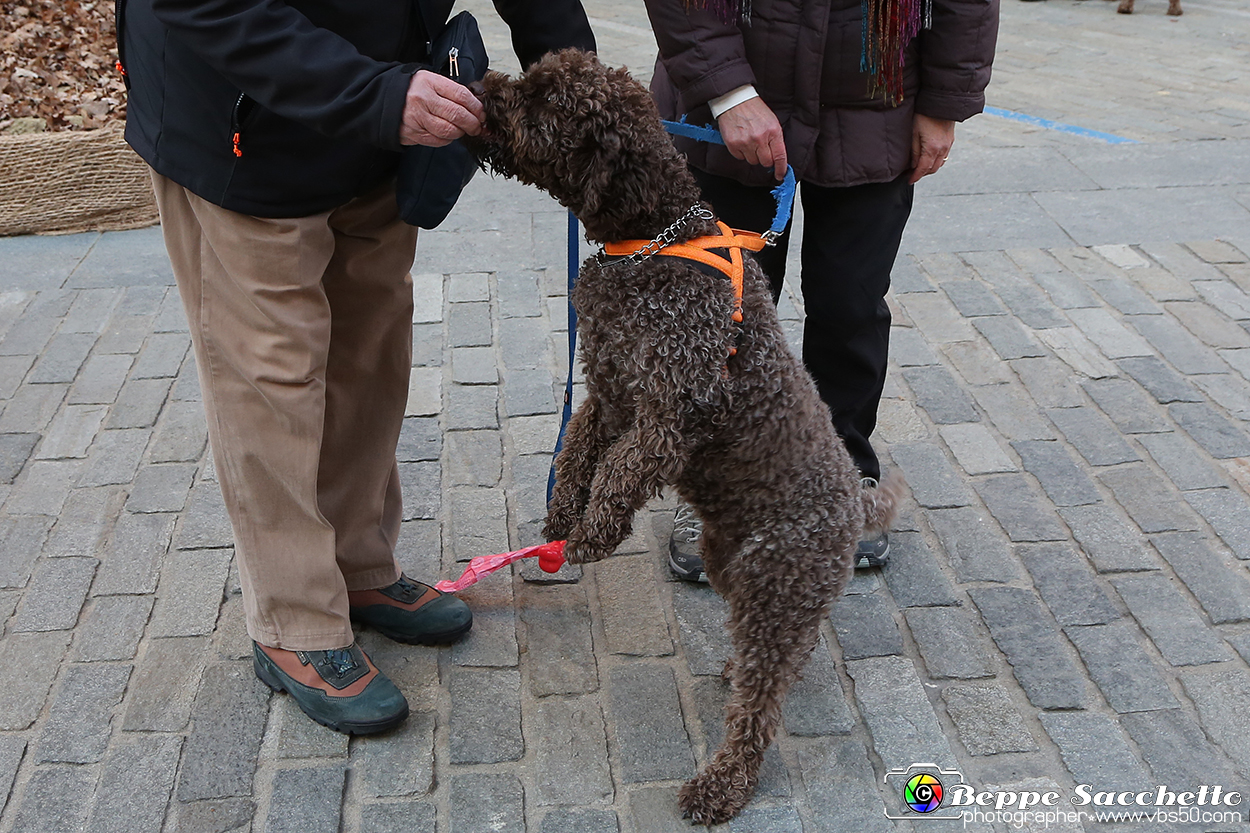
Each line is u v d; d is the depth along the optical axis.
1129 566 2.95
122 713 2.45
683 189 2.07
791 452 2.17
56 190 4.87
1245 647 2.67
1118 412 3.66
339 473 2.57
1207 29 9.56
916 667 2.64
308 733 2.41
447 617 2.66
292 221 2.07
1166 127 6.58
